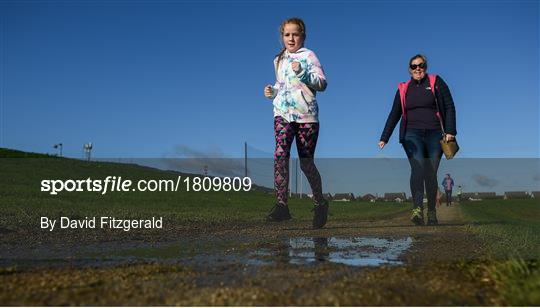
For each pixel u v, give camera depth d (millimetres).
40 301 2094
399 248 3828
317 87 5250
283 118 5332
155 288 2277
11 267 2910
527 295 2107
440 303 2094
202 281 2420
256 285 2314
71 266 3004
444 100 5828
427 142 5930
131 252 3770
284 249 3857
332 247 3934
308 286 2275
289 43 5359
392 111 6137
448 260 3062
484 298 2176
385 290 2207
